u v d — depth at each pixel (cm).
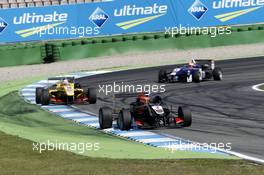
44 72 14500
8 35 16288
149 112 7300
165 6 17150
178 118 7406
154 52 16738
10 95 11125
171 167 5256
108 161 5591
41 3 19488
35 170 5288
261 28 17638
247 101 9338
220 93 10275
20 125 8162
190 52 16525
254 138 6662
